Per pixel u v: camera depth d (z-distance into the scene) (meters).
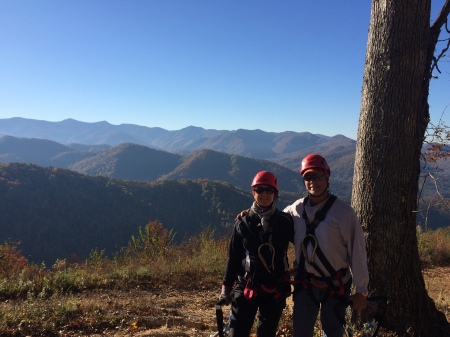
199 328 4.75
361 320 4.05
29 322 4.56
